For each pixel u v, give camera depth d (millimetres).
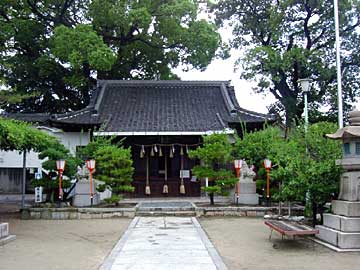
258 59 30062
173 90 29031
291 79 33188
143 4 28578
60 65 31203
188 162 24938
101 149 18688
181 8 28469
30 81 32438
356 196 10656
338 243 10367
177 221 16234
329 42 30891
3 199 26828
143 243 11398
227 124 24391
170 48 32094
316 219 13305
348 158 10930
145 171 24828
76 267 8711
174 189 24844
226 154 18562
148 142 24594
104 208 18000
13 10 31062
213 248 10648
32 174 30078
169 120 25031
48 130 25375
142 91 28797
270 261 9203
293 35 31922
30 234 13328
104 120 24500
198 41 29281
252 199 19812
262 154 19281
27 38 31438
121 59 33219
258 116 24938
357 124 11195
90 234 13391
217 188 18531
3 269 8508
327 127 13938
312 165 12172
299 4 30328
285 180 13078
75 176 19609
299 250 10445
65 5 30797
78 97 34250
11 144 14828
